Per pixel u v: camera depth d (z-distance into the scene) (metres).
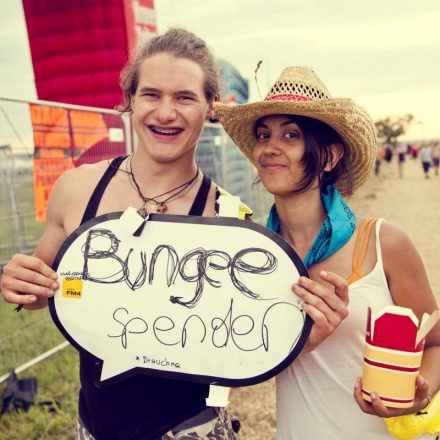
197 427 1.75
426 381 1.52
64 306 1.72
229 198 1.72
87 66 7.37
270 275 1.62
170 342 1.67
